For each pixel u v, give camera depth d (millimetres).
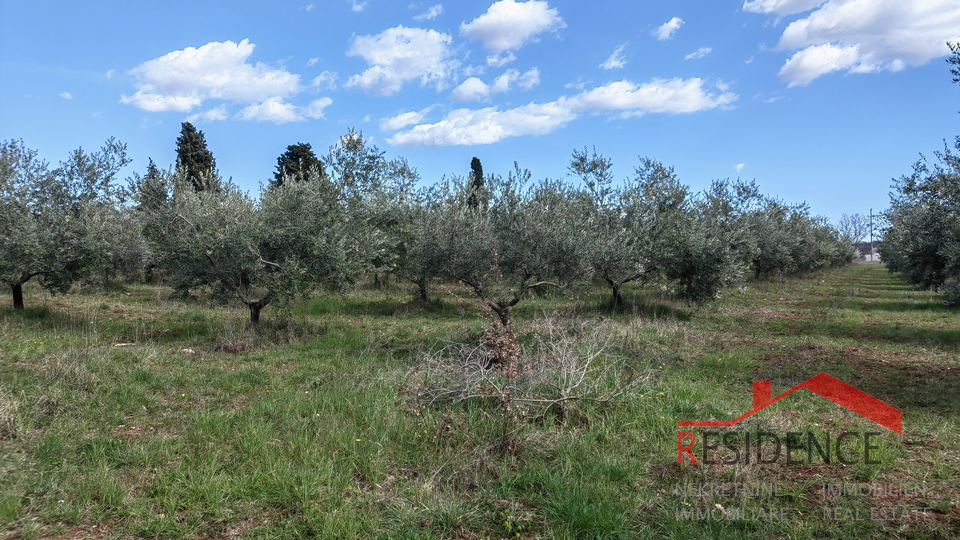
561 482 3918
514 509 3637
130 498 3736
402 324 11547
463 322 11734
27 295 14219
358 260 10320
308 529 3445
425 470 4246
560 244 9641
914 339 9820
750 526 3445
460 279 9500
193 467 4180
